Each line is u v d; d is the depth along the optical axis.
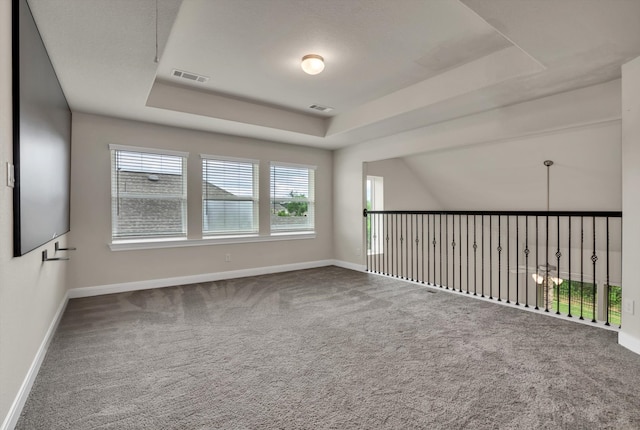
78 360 2.29
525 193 5.26
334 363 2.25
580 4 1.81
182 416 1.69
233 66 3.21
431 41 2.76
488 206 6.12
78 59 2.48
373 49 2.88
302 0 2.20
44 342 2.36
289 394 1.88
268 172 5.33
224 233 4.91
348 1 2.22
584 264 5.53
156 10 1.89
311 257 5.85
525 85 3.04
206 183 4.74
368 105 4.29
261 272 5.25
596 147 3.87
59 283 3.14
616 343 2.54
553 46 2.28
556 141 4.11
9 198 1.51
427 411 1.72
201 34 2.62
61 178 2.93
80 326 2.94
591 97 3.06
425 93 3.58
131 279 4.17
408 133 4.69
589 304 5.97
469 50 2.92
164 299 3.80
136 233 4.22
